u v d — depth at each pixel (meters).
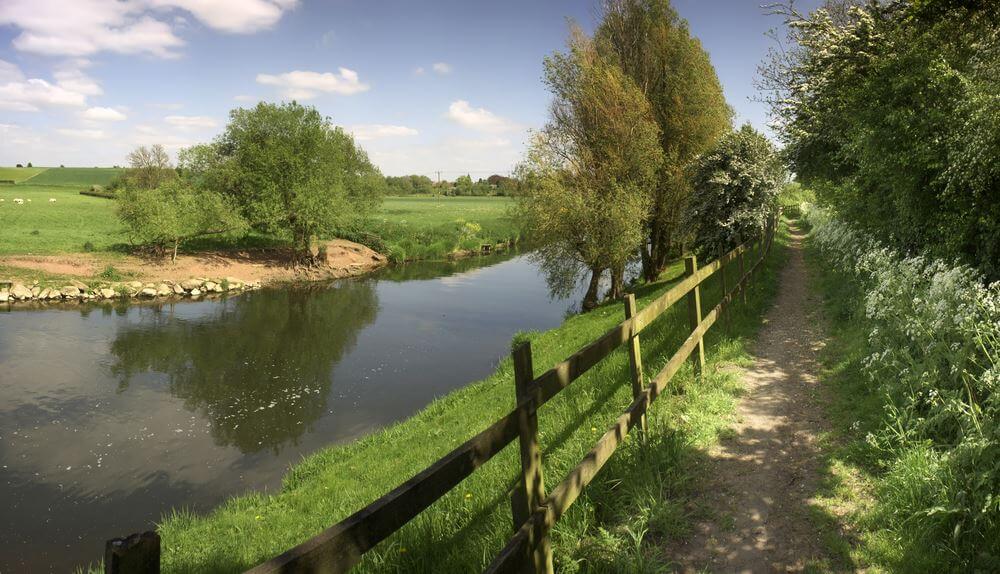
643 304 16.22
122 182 63.50
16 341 21.03
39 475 11.84
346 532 1.73
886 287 6.42
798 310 10.79
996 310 4.38
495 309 28.88
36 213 52.53
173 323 25.14
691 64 21.03
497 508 4.33
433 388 17.27
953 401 4.10
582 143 20.72
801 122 12.99
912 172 7.41
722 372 6.92
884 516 3.67
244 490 11.32
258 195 40.16
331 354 20.92
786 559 3.44
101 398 16.14
